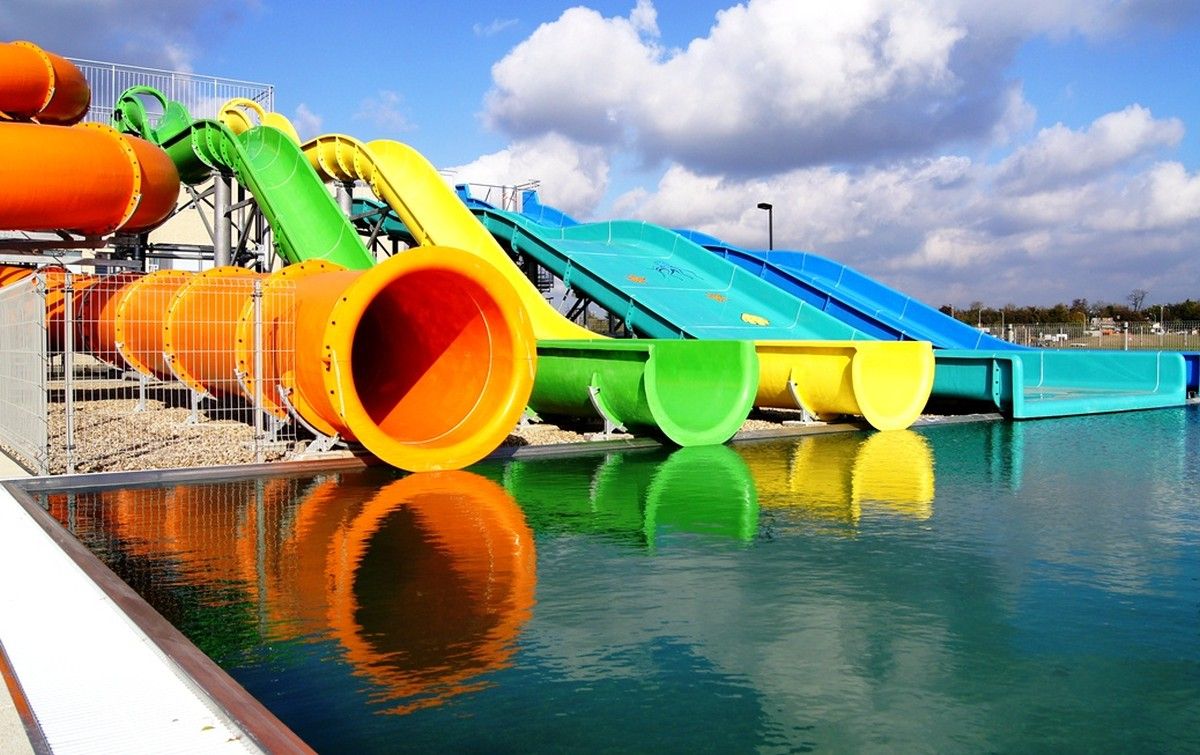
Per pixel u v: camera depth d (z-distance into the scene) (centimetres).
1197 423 1619
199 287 1301
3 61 1594
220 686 365
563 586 566
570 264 2164
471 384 1113
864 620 504
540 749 351
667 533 715
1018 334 4519
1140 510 814
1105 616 512
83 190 1480
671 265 2378
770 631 485
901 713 385
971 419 1648
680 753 349
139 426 1353
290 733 321
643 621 500
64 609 478
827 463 1097
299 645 462
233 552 650
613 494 883
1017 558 640
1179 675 426
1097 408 1814
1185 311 6425
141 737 321
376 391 1226
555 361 1391
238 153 1903
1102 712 386
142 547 665
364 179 2186
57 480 912
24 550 609
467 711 385
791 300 2170
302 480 964
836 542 686
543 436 1339
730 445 1273
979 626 494
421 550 657
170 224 3509
